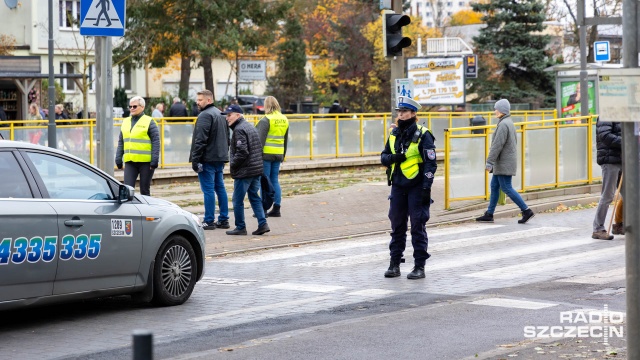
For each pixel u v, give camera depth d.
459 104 57.25
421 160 15.07
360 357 9.85
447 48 60.22
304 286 14.69
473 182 24.91
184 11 62.81
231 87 91.75
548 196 26.72
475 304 12.81
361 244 19.59
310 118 40.12
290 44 72.56
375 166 40.78
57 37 69.00
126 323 11.96
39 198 11.35
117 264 12.20
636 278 7.88
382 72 74.88
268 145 22.72
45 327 11.76
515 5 75.50
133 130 20.62
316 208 24.70
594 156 28.59
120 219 12.23
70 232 11.56
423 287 14.44
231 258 17.94
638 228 7.87
